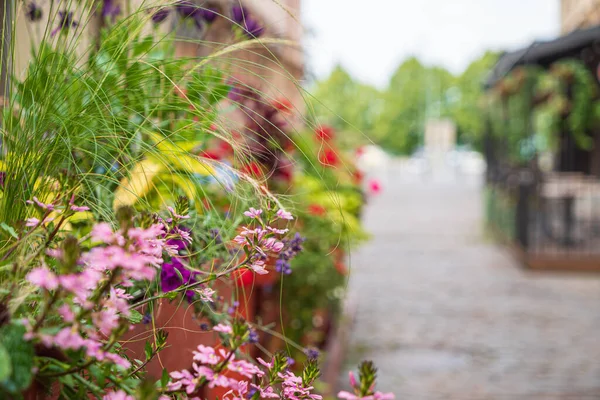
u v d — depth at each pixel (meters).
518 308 6.78
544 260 8.90
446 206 19.06
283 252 1.51
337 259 4.39
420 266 9.27
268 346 3.62
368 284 7.98
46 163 1.26
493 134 13.05
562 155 13.28
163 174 1.66
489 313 6.56
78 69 1.38
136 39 1.56
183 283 1.35
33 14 1.83
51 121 1.29
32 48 1.62
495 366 4.96
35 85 1.35
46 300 0.80
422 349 5.37
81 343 0.78
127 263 0.79
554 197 10.22
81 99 1.37
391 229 13.56
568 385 4.57
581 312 6.62
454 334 5.80
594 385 4.57
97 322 0.83
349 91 43.09
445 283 8.08
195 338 1.86
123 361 0.84
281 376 1.10
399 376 4.73
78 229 1.47
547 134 12.96
